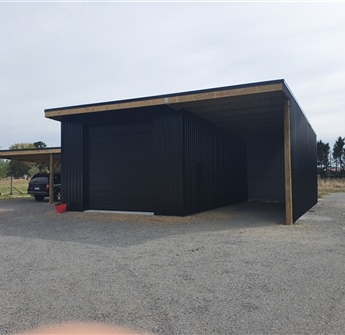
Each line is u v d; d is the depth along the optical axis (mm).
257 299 3305
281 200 18922
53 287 3719
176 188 10094
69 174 11891
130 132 11188
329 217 10414
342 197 20219
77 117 11750
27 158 18641
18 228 8141
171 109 10234
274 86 7703
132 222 9000
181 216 10023
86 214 10805
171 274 4188
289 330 2625
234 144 16906
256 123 13188
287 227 8195
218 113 11070
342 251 5477
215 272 4270
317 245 5977
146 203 10859
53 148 16016
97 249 5699
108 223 8852
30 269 4461
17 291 3596
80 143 11711
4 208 13453
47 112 10984
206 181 12281
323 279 3957
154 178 10469
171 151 10188
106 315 2951
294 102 9703
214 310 3037
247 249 5645
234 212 11766
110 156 11508
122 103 9820
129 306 3154
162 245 6004
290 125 8922
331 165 53688
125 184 11227
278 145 19875
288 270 4344
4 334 2590
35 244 6164
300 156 10828
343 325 2717
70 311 3049
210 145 12914
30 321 2838
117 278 4039
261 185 20219
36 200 18359
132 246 5934
